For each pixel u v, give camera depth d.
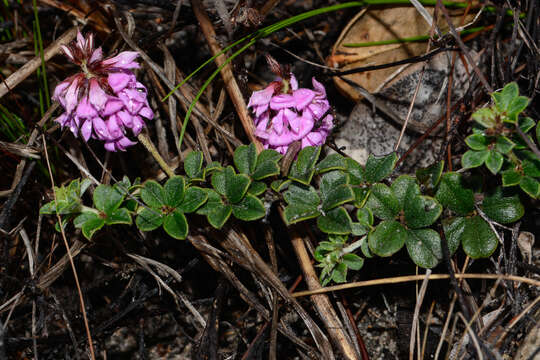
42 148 0.42
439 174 0.39
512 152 0.38
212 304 0.40
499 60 0.41
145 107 0.39
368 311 0.42
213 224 0.39
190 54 0.46
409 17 0.43
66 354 0.41
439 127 0.42
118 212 0.39
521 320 0.39
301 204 0.39
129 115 0.39
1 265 0.41
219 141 0.43
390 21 0.43
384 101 0.43
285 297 0.40
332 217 0.39
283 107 0.39
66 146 0.43
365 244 0.39
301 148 0.40
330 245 0.39
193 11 0.42
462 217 0.39
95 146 0.44
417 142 0.41
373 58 0.43
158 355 0.43
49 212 0.39
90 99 0.39
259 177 0.39
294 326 0.42
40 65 0.43
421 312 0.42
